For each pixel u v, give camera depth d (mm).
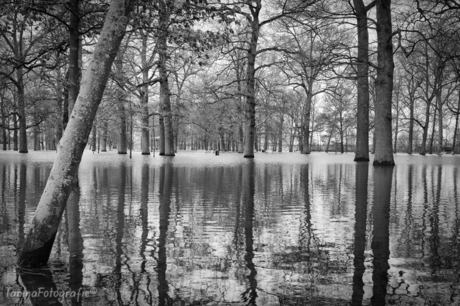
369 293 3148
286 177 13688
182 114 35625
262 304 2959
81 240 4844
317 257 4109
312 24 19828
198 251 4348
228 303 2971
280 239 4895
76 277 3551
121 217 6316
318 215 6480
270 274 3598
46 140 68500
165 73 14078
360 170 17453
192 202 7863
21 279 3508
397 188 10328
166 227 5590
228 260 4016
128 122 36188
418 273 3600
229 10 7398
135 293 3168
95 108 4203
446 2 11945
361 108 25422
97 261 3992
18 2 8062
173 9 7453
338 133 67250
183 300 3029
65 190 4047
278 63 29016
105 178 13008
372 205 7520
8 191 9469
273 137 72062
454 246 4512
